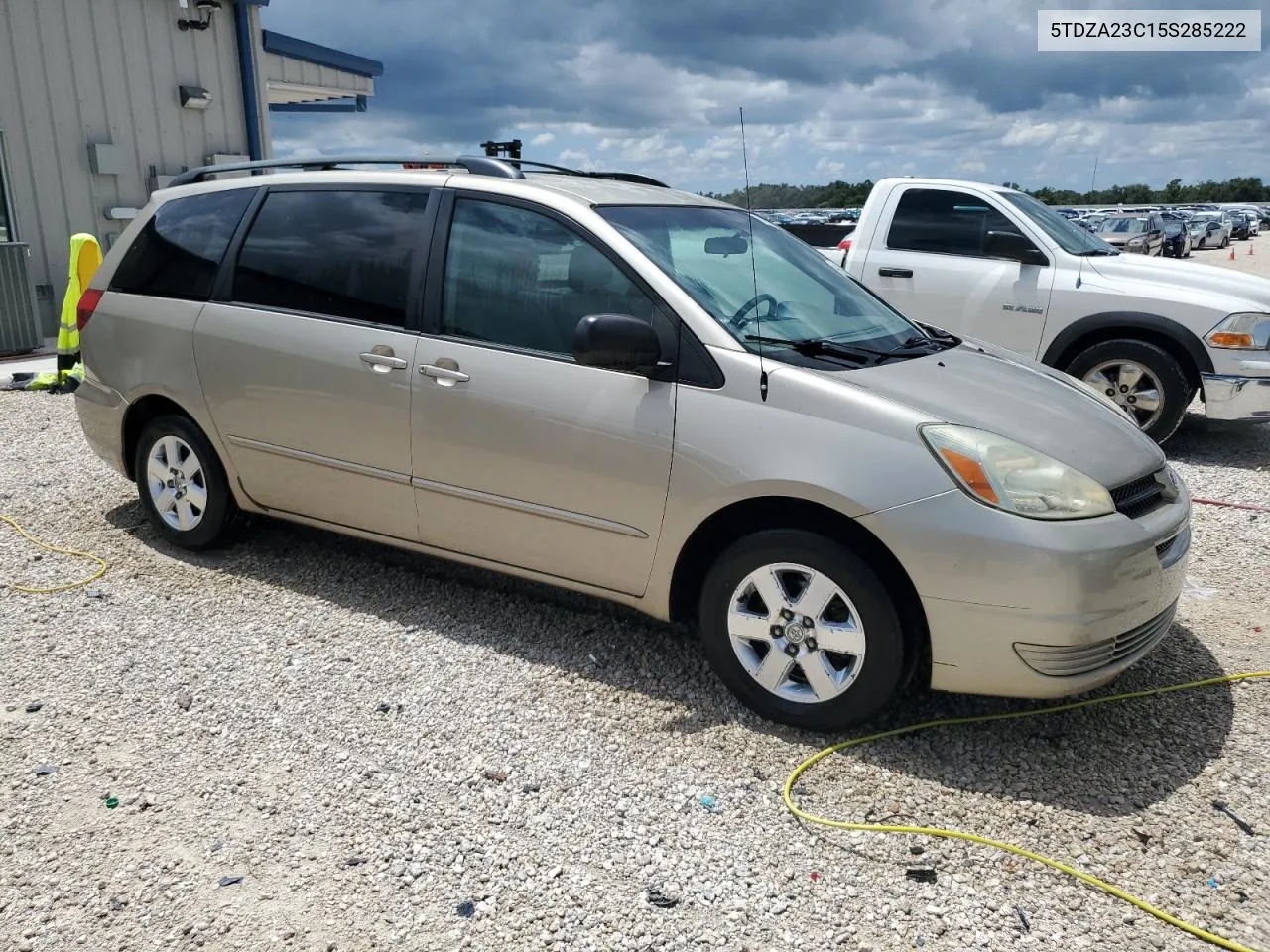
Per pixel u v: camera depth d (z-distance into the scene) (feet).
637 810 9.83
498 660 12.82
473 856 9.12
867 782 10.32
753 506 11.16
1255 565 16.56
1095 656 10.21
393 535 13.94
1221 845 9.37
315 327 13.96
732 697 11.94
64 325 29.86
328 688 12.06
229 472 15.23
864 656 10.57
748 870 9.02
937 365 12.32
